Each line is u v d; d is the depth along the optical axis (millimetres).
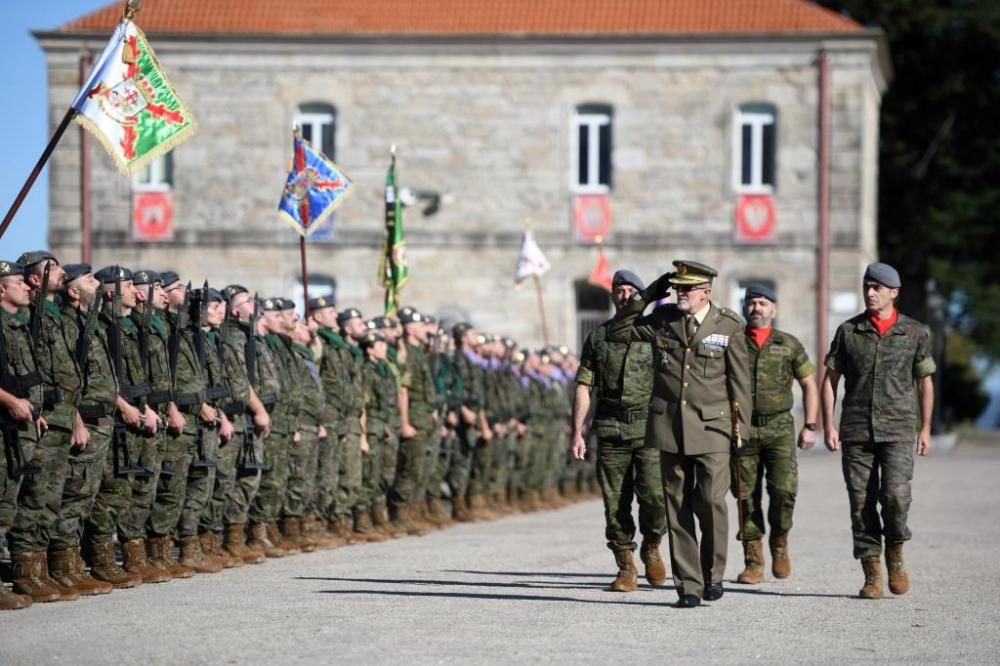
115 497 37094
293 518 45938
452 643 29000
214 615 32250
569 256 111938
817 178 110625
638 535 54438
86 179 110688
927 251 144250
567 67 111438
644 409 36812
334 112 111750
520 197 111938
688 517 34281
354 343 50312
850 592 37344
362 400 48844
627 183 111500
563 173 111688
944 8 136875
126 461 37094
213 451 40656
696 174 111375
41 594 34094
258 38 110438
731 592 37250
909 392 36031
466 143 111750
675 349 33781
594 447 74812
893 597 36344
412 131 111688
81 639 29062
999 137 141250
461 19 111750
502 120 111750
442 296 112250
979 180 141875
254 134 111188
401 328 52812
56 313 34312
